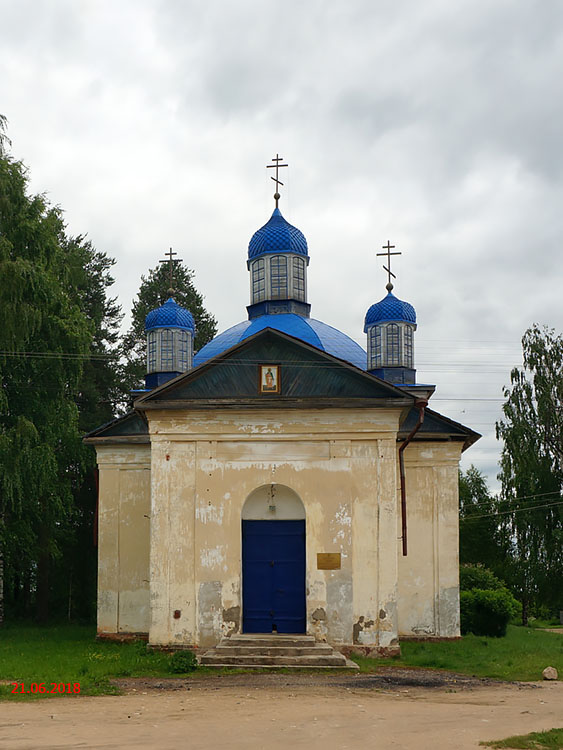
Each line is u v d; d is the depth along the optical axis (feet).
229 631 74.79
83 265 154.20
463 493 216.74
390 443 76.59
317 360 78.59
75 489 147.02
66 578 154.40
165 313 116.47
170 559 76.13
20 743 38.01
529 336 159.84
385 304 113.09
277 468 77.05
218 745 38.11
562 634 118.93
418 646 83.15
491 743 39.42
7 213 99.35
